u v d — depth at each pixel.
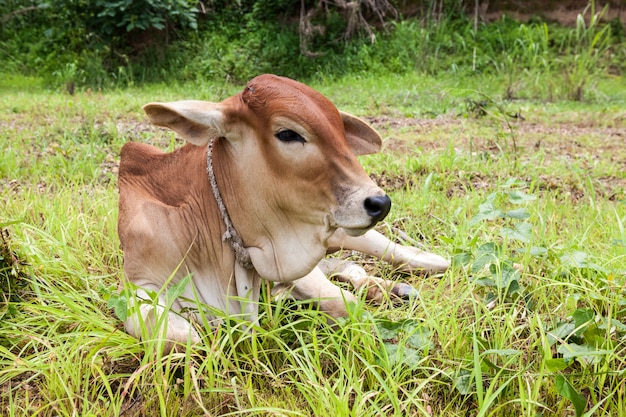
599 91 12.02
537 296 3.18
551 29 14.50
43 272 3.36
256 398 2.53
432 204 4.72
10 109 8.88
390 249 3.66
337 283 3.51
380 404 2.54
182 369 2.69
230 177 2.79
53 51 13.58
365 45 13.77
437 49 13.63
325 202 2.59
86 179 5.29
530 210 4.39
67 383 2.53
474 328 2.72
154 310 2.61
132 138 6.71
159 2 13.52
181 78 13.51
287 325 2.74
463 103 9.99
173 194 2.99
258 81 2.67
